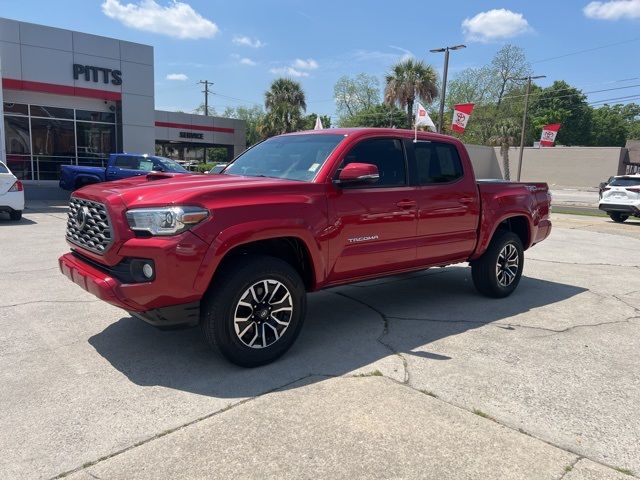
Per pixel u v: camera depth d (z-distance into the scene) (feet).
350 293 21.12
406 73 136.46
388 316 17.85
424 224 16.90
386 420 10.57
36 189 62.64
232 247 12.19
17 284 20.81
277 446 9.57
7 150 66.74
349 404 11.23
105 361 13.35
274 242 13.97
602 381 12.79
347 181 14.25
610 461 9.37
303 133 17.58
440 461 9.20
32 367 12.89
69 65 67.36
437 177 17.70
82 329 15.69
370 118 201.26
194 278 11.71
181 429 10.13
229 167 17.88
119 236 11.85
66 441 9.66
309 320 17.28
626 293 22.40
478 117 184.55
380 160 16.07
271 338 13.38
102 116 73.05
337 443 9.70
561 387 12.37
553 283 24.14
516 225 22.13
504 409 11.18
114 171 56.29
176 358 13.62
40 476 8.63
